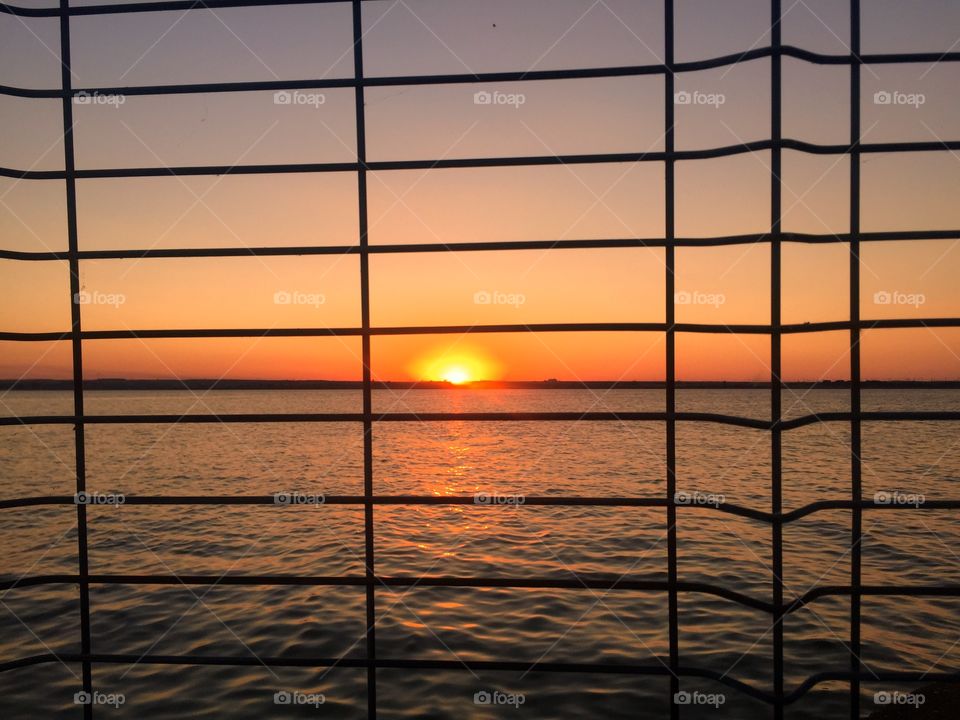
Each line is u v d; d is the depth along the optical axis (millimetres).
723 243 1954
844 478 16891
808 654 6324
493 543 10977
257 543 11164
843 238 1994
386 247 2041
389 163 2045
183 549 10812
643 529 11609
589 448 25000
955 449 22734
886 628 6832
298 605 7809
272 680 5945
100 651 6664
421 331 2033
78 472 2113
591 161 2018
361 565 9867
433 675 6047
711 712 5398
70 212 2121
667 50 2002
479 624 7207
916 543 10570
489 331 2027
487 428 35281
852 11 1993
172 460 22594
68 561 10148
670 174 1998
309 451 25234
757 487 15805
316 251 2061
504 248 2020
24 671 6125
